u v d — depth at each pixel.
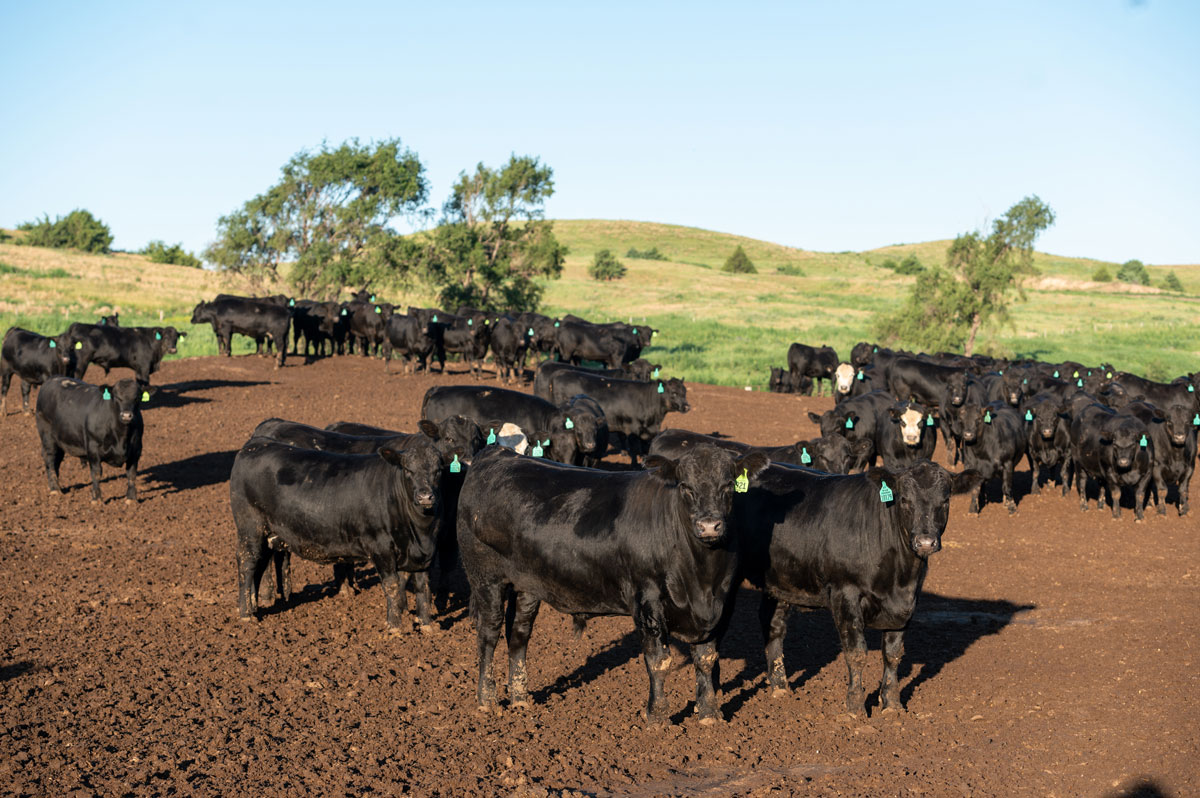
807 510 8.34
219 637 9.86
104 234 114.94
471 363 32.62
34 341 22.91
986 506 17.83
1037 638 10.47
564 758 7.17
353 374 30.64
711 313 88.31
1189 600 11.82
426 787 6.59
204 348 36.69
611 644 10.11
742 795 6.57
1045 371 31.44
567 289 107.62
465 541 8.42
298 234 54.06
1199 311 104.38
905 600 7.90
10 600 10.89
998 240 51.25
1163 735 7.71
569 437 14.44
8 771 6.65
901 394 26.42
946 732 7.89
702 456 7.02
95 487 16.02
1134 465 16.41
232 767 6.80
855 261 176.00
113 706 7.94
